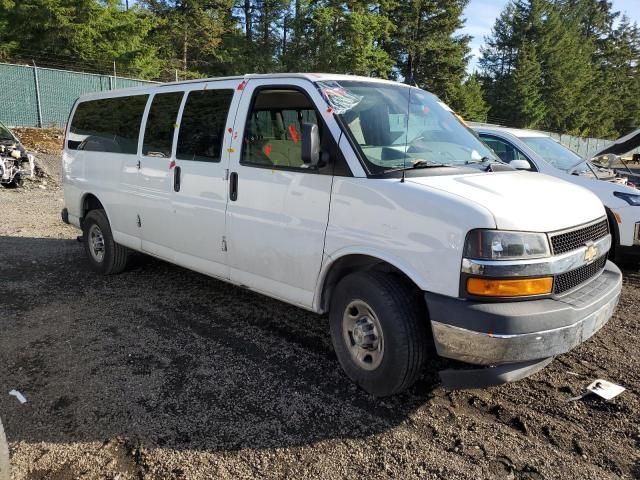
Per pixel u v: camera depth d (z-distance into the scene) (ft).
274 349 14.07
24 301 17.57
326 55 127.65
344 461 9.69
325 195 11.84
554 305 9.87
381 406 11.40
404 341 10.60
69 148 22.15
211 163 14.67
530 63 187.11
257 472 9.38
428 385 12.25
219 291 18.67
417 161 12.02
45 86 71.97
